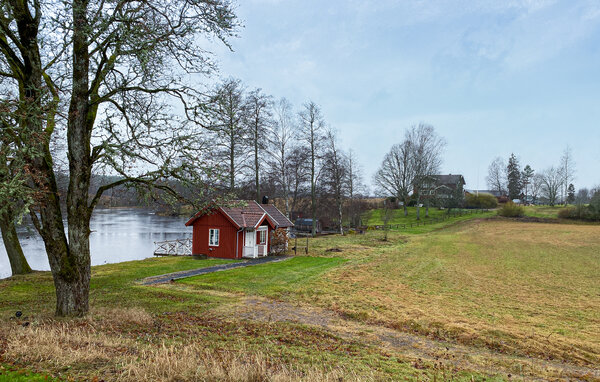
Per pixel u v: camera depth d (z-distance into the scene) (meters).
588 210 54.16
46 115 8.94
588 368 9.04
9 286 16.44
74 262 10.40
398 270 23.30
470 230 49.53
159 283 17.77
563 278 21.11
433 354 9.65
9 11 9.23
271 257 28.73
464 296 16.62
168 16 10.79
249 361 7.04
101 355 6.64
